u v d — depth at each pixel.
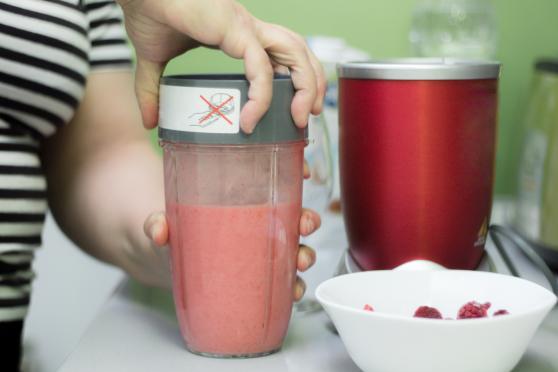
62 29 0.87
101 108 0.98
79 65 0.91
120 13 1.02
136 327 0.73
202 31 0.59
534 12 1.48
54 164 0.98
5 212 0.88
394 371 0.56
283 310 0.64
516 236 0.81
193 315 0.64
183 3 0.59
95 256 0.96
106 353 0.66
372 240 0.72
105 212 0.91
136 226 0.86
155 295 0.84
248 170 0.61
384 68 0.68
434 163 0.69
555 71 1.18
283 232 0.63
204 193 0.61
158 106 0.67
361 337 0.56
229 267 0.62
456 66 0.67
